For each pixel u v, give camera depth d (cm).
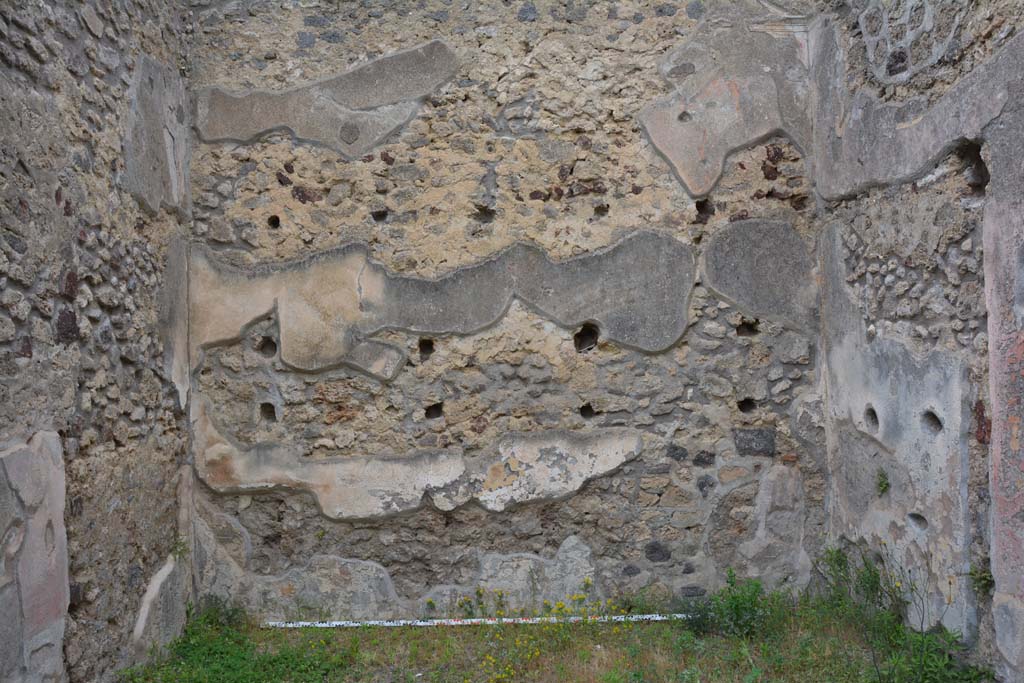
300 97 396
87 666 281
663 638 346
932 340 306
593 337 404
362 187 396
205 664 328
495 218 398
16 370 240
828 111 385
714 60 403
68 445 272
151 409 345
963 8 284
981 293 277
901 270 325
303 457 393
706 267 400
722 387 400
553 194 399
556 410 397
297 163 396
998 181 263
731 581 382
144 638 325
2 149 234
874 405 348
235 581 389
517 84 401
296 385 394
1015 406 256
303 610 389
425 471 393
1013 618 261
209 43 396
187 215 388
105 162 305
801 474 399
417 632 365
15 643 236
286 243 394
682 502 397
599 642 349
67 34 278
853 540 370
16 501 237
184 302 383
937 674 279
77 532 276
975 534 283
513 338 396
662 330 399
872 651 298
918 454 314
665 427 399
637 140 402
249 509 392
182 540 374
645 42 403
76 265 279
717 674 311
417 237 396
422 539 394
